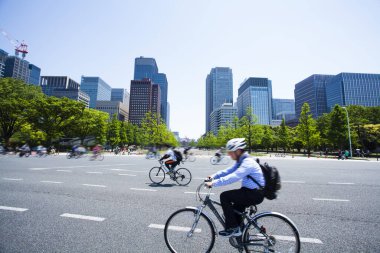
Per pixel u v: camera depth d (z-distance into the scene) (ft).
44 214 15.83
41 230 12.96
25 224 13.89
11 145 132.46
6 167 45.98
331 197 21.85
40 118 137.49
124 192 23.20
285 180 32.71
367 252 10.60
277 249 9.25
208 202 10.06
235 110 559.38
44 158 77.15
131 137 238.68
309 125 128.47
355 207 18.33
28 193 22.34
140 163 60.13
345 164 65.77
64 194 22.02
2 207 17.44
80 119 150.00
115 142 191.93
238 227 9.25
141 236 12.25
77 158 79.56
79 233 12.59
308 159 96.48
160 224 14.05
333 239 12.05
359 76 398.62
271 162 75.72
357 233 12.87
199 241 10.41
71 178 32.12
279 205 18.89
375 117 195.52
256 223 9.35
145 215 15.76
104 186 26.35
